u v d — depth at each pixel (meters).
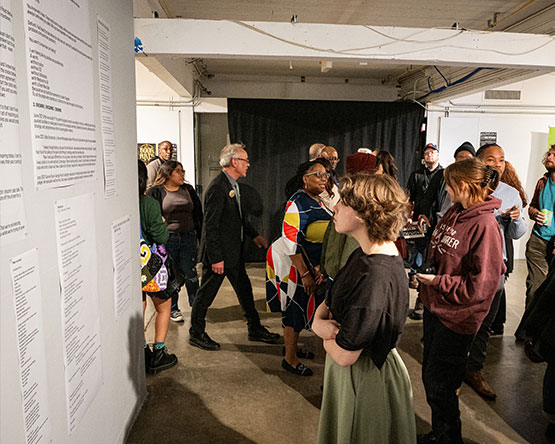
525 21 3.88
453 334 1.84
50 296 1.24
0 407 0.98
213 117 6.34
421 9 3.76
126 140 2.07
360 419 1.31
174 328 3.58
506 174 3.12
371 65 5.45
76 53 1.41
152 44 2.93
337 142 5.65
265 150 5.56
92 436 1.63
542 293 2.05
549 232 3.32
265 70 5.86
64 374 1.34
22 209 1.06
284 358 3.03
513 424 2.31
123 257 2.02
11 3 1.00
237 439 2.18
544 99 5.87
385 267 1.24
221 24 2.94
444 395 1.88
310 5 3.71
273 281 2.75
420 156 5.94
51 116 1.21
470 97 5.83
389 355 1.39
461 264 1.84
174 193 3.70
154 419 2.33
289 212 2.48
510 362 3.01
